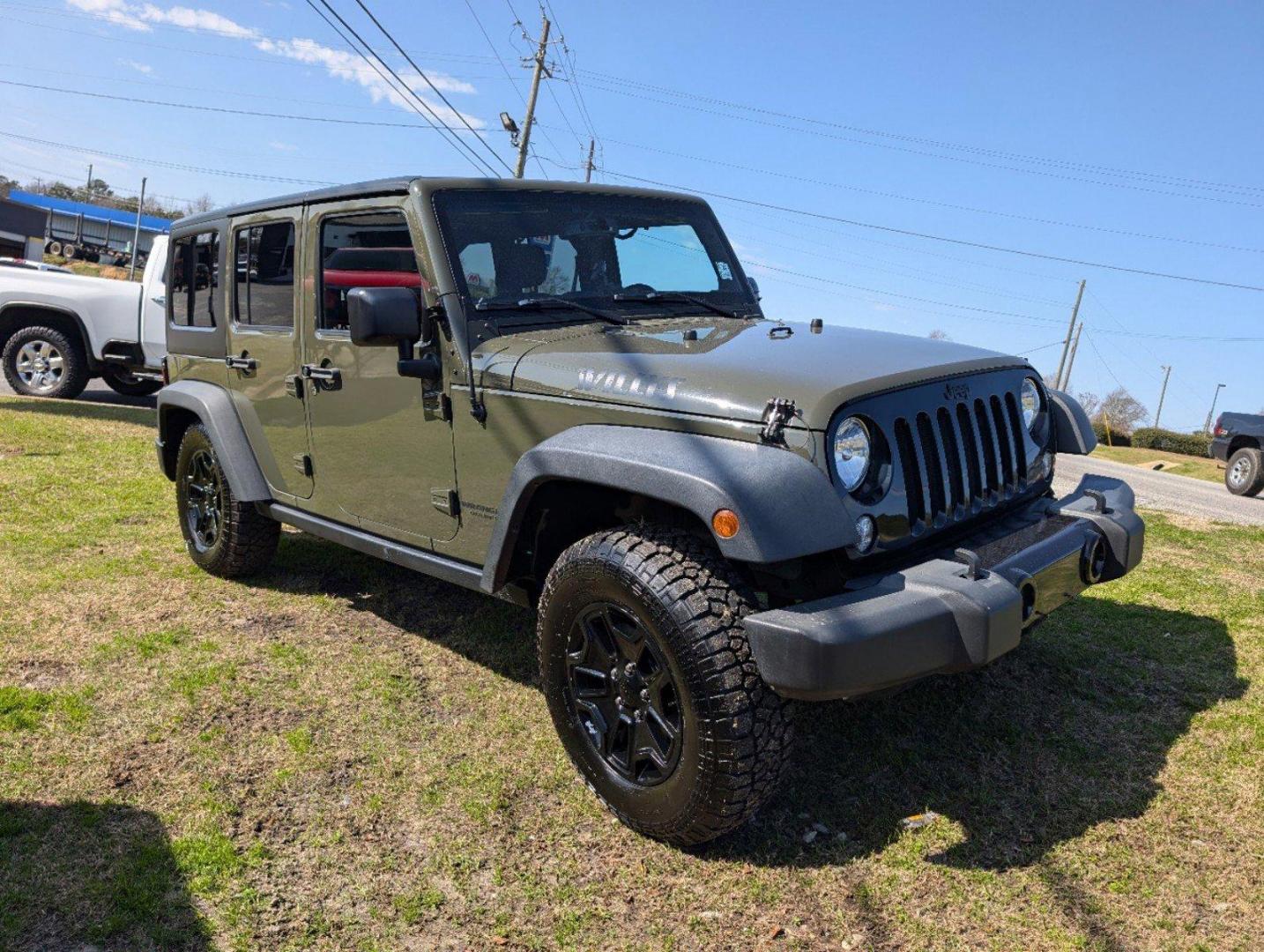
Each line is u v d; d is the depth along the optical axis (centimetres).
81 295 1050
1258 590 534
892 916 238
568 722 283
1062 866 258
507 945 225
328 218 374
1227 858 262
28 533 533
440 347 326
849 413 254
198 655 378
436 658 387
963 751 320
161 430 506
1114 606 485
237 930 225
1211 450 1450
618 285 372
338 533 393
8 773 284
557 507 305
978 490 300
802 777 302
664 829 258
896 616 234
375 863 253
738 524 231
